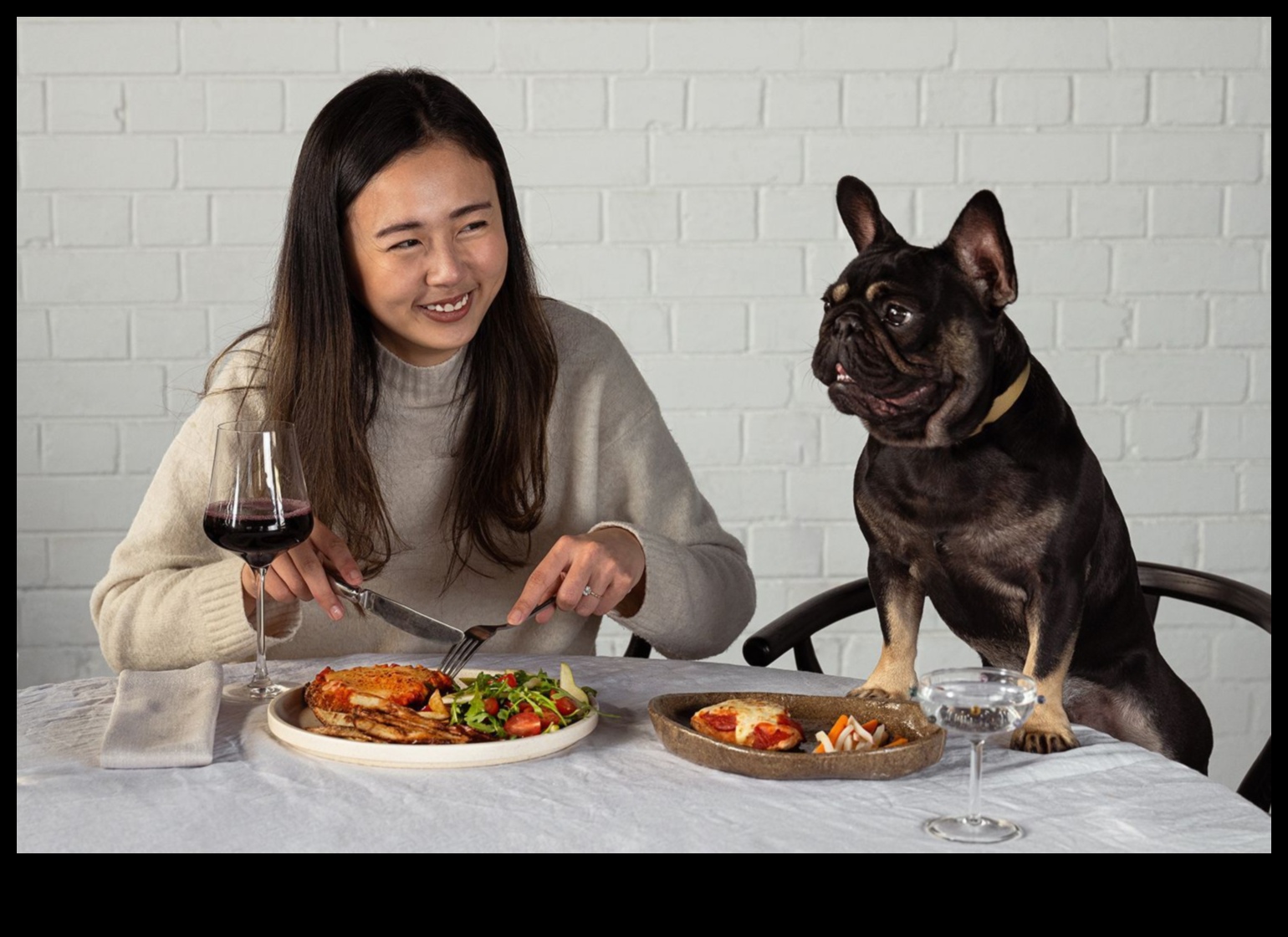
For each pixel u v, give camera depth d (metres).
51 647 2.54
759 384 2.56
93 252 2.49
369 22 2.48
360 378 1.66
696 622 1.67
